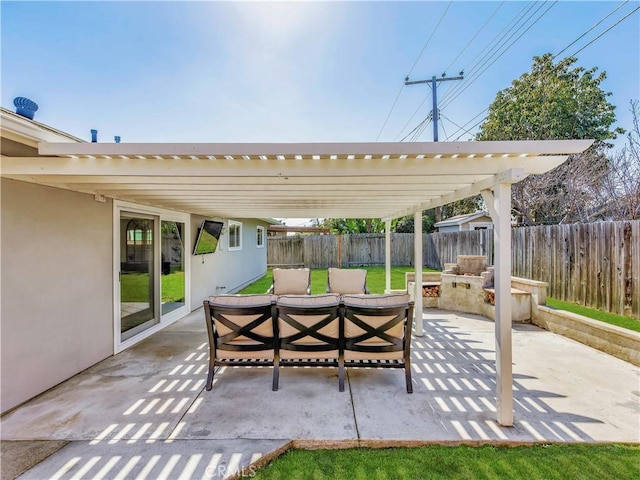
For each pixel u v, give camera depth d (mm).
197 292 7688
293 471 2301
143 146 2643
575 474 2225
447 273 7684
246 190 4082
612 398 3232
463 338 5207
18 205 3182
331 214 8289
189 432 2699
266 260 15758
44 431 2732
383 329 3355
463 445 2557
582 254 6082
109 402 3209
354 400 3223
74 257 3904
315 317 3379
